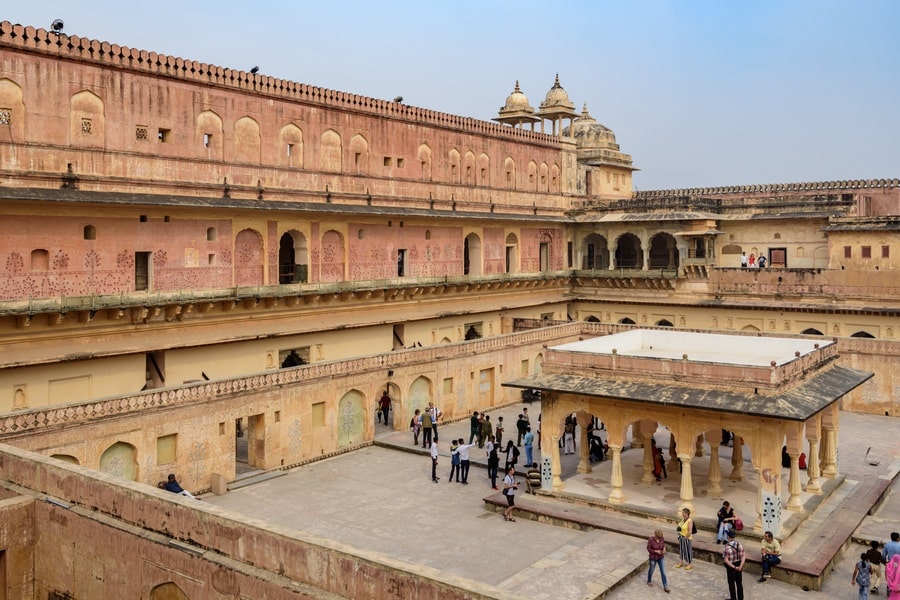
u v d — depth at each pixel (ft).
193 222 78.13
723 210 133.69
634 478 64.03
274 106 86.89
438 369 86.43
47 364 66.49
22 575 44.50
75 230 68.49
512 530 54.85
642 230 129.08
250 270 84.33
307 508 59.21
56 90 67.87
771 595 44.91
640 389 56.34
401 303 102.17
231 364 81.87
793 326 113.80
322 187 92.63
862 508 57.47
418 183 106.63
